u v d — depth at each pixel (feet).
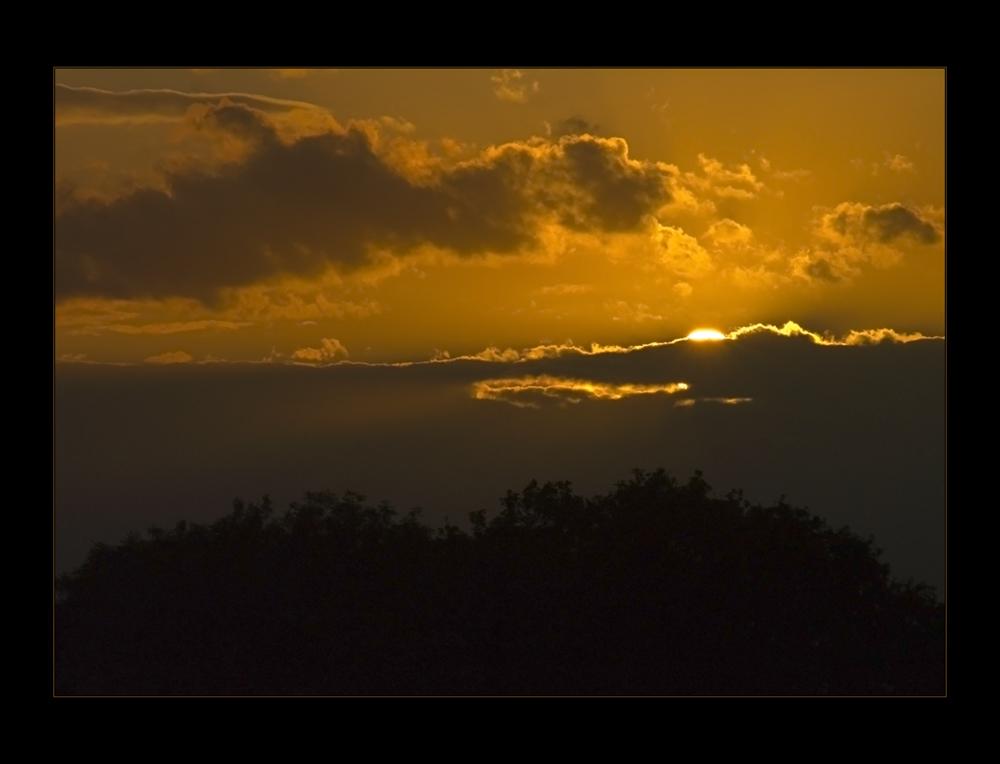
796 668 108.78
